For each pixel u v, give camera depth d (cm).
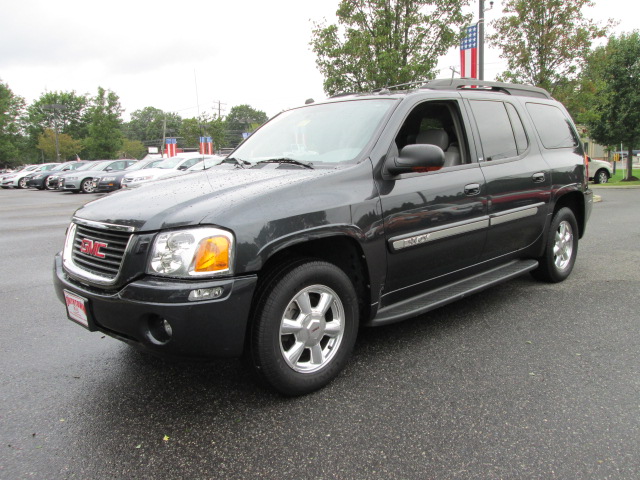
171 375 312
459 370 310
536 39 1335
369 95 387
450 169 362
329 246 304
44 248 779
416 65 1130
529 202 431
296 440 238
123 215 263
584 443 231
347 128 351
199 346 241
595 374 302
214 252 240
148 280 242
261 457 226
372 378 302
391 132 332
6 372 318
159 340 247
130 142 9388
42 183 2833
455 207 356
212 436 243
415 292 352
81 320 274
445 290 370
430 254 344
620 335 364
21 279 571
